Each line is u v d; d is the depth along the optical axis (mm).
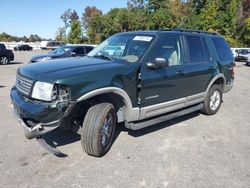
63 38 80312
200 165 4188
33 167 3920
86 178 3701
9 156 4211
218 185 3674
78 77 3850
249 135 5559
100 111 4094
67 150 4469
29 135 3926
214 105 6848
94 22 62562
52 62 4555
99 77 4055
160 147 4758
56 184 3537
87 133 4074
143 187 3551
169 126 5867
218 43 6926
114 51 5199
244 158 4492
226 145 4992
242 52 32250
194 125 6020
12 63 21812
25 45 51125
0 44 20578
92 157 4273
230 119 6602
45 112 3703
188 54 5742
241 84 12789
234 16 48219
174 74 5238
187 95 5773
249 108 7809
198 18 50906
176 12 55562
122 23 58969
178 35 5594
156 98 4980
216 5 49219
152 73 4801
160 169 4012
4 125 5551
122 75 4336
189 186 3621
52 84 3701
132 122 4746
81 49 14891
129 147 4699
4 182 3541
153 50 4895
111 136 4449
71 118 4234
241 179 3846
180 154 4527
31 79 3908
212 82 6480
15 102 4094
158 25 54281
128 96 4465
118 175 3805
